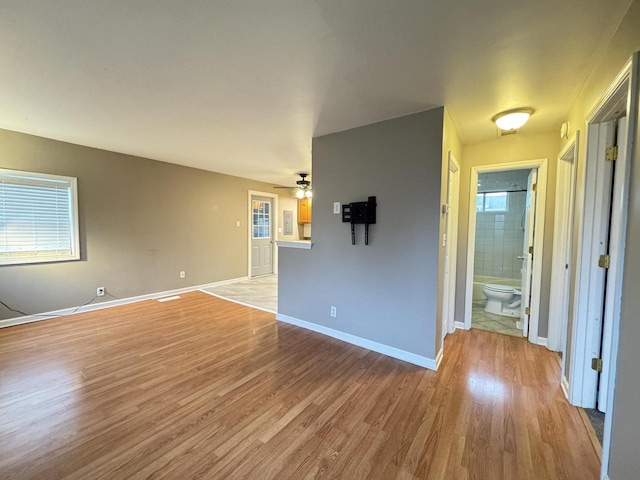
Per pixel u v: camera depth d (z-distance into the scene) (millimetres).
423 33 1487
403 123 2555
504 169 3135
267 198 6820
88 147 3775
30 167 3307
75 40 1580
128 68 1869
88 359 2535
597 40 1504
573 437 1643
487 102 2254
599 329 1878
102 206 3961
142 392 2049
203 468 1416
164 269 4766
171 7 1320
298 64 1804
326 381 2229
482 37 1509
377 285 2754
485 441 1611
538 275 2934
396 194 2609
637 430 1120
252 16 1379
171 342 2932
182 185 4953
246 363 2504
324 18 1387
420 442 1603
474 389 2127
